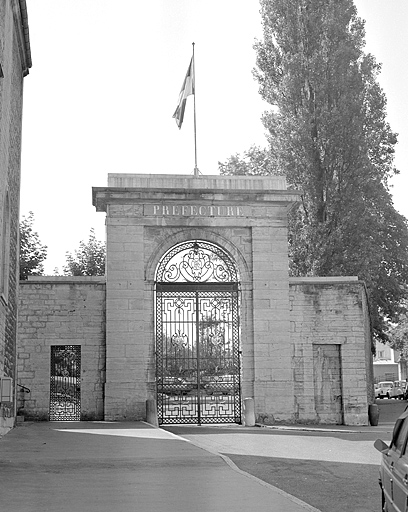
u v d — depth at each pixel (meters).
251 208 33.94
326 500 14.06
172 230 33.53
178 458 17.95
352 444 24.23
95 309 32.78
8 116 23.19
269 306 33.47
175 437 23.44
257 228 33.88
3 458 17.80
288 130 45.53
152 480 14.60
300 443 24.36
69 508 11.52
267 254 33.78
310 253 44.53
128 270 32.91
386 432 29.06
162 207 33.44
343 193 44.66
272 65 48.53
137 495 12.82
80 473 15.50
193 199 33.56
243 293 33.56
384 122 48.22
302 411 33.16
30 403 31.84
